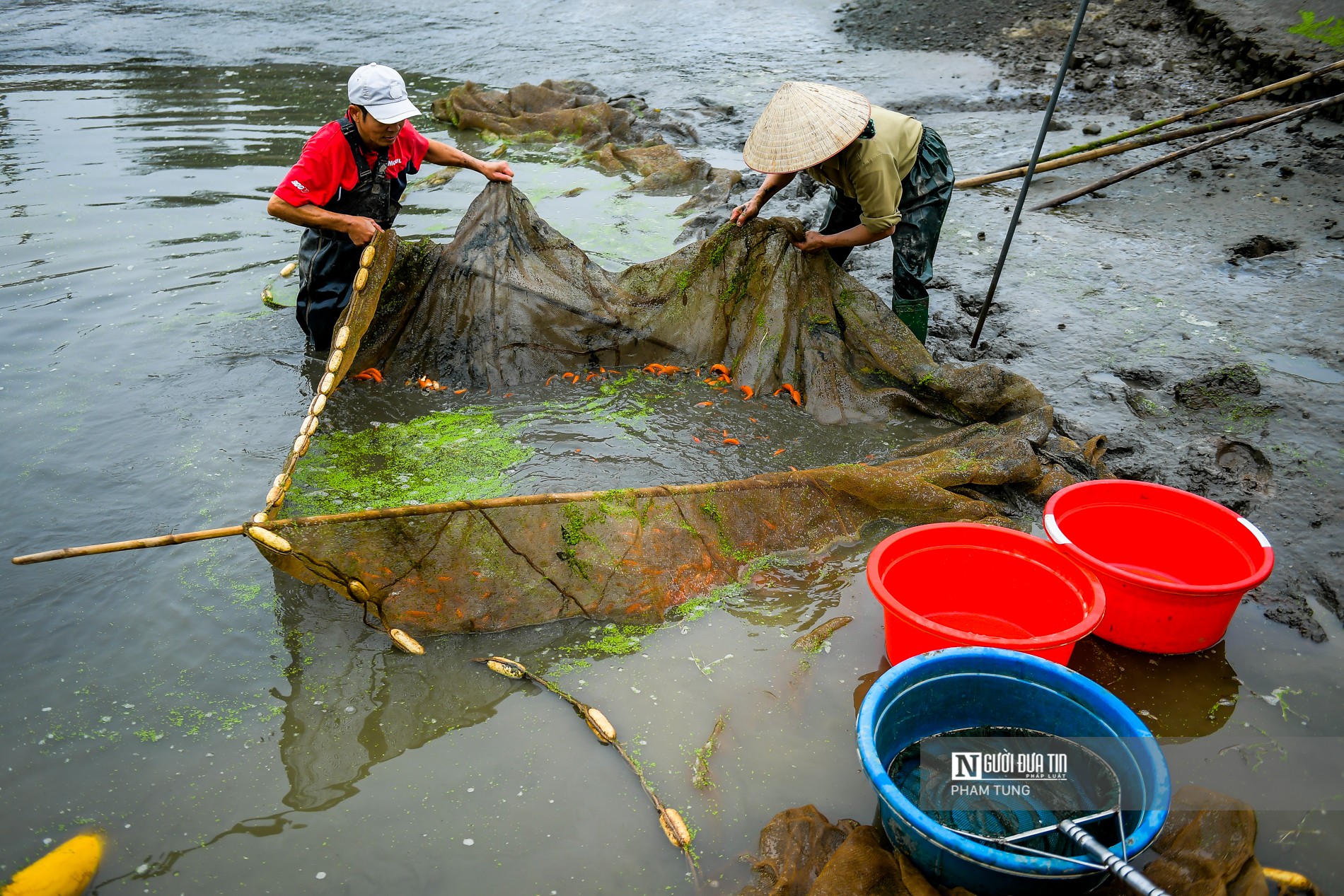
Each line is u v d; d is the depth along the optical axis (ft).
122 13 46.29
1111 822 8.52
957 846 7.54
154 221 23.56
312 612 12.00
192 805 9.54
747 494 12.83
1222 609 10.56
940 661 9.23
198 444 15.26
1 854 9.02
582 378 17.39
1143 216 22.71
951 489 13.76
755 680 10.97
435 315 17.21
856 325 16.35
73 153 28.07
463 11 45.39
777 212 23.86
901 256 16.71
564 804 9.50
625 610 11.98
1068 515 11.81
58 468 14.58
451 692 10.89
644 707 10.64
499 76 35.50
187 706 10.69
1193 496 11.57
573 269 17.43
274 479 14.37
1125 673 10.92
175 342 18.28
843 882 8.07
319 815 9.42
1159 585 10.36
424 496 13.96
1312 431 14.80
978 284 20.07
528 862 8.91
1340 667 10.85
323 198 15.85
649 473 14.62
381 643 11.59
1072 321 18.43
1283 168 23.72
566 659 11.35
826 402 16.15
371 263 15.35
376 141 15.85
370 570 11.23
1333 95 25.21
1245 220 21.85
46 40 41.45
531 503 11.71
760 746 10.11
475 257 17.08
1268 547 10.73
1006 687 9.41
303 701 10.77
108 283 20.49
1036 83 31.42
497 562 11.64
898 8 40.27
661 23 42.01
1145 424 15.38
